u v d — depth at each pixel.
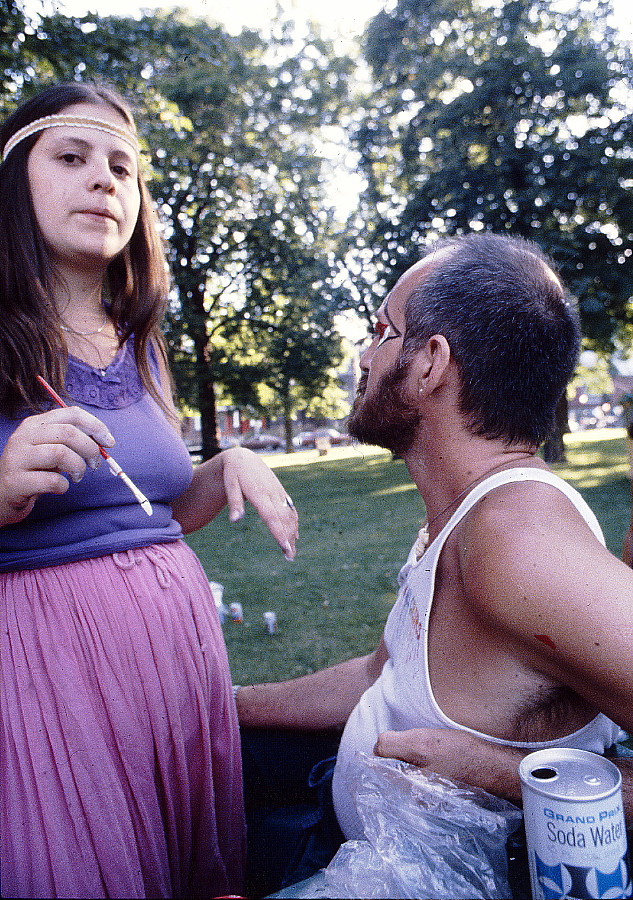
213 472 1.50
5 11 6.49
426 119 14.32
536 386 1.12
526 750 1.05
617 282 13.19
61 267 1.27
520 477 1.04
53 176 1.20
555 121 12.95
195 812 1.21
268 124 16.92
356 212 16.47
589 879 0.78
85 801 1.02
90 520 1.15
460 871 0.96
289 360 21.22
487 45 13.90
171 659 1.15
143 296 1.41
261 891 1.36
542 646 0.92
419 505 9.72
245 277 20.39
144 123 7.68
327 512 9.61
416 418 1.17
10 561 1.10
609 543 5.83
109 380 1.25
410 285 1.20
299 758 1.52
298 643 4.18
